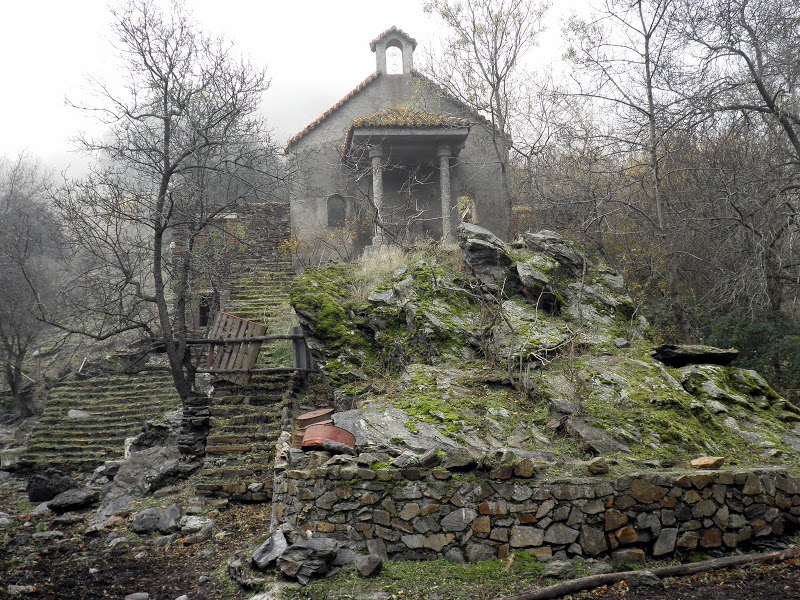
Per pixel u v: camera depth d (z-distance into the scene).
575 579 5.37
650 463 6.57
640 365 8.66
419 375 8.70
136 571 7.14
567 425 7.23
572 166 17.41
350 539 6.11
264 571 6.09
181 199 13.73
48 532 8.99
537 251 11.59
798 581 5.36
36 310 19.75
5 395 20.72
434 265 11.37
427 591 5.41
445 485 6.13
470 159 22.28
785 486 6.36
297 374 11.45
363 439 6.85
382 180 21.73
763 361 11.25
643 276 15.06
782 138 12.88
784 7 11.64
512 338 8.84
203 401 11.63
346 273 11.83
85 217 13.86
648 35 12.52
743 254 11.91
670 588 5.32
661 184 14.80
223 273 15.81
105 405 16.31
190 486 10.06
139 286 13.11
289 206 21.73
